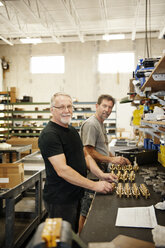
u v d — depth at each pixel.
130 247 0.88
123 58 9.43
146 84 2.14
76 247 0.66
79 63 9.66
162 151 2.65
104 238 1.00
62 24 8.20
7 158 7.31
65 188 1.60
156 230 1.04
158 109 2.32
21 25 8.20
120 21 7.93
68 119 1.59
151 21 7.91
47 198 1.62
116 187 1.76
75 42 9.66
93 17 7.59
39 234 0.62
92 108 9.59
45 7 6.84
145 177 1.98
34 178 2.47
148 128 3.10
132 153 2.60
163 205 1.33
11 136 8.42
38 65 9.87
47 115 9.79
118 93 9.44
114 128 8.56
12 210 1.98
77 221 1.74
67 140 1.63
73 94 9.71
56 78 9.78
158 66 1.38
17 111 8.22
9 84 9.99
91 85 9.60
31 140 6.24
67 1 6.46
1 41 9.70
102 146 2.32
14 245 2.04
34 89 9.88
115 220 1.19
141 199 1.51
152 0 6.37
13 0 6.18
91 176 2.23
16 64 9.95
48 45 9.77
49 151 1.50
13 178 2.30
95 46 9.55
